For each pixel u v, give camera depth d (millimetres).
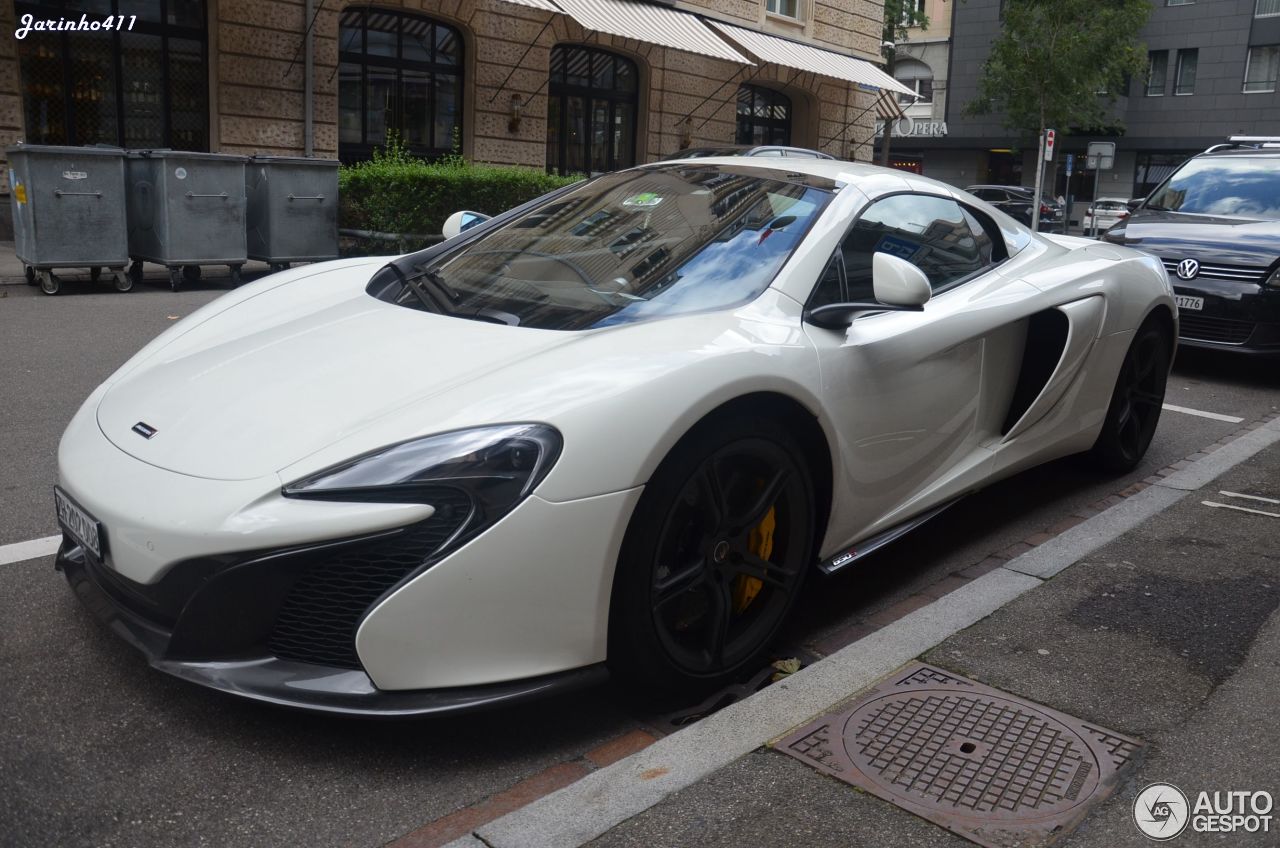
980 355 3348
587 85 19781
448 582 2088
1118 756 2209
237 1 14250
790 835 1933
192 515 2125
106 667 2566
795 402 2598
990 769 2150
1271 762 2197
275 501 2107
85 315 7805
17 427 4641
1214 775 2145
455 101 17578
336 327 2811
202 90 14438
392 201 12180
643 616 2318
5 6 12445
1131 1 31953
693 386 2328
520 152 18375
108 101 13656
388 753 2281
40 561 3176
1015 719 2350
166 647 2213
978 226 3699
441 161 15625
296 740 2309
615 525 2209
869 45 25609
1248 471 4520
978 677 2543
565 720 2467
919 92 44406
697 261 2893
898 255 3188
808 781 2100
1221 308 6707
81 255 9031
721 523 2469
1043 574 3230
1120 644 2740
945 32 43188
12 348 6375
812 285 2836
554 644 2205
